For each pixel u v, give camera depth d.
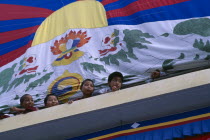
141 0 5.76
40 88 5.52
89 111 4.49
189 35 5.22
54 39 5.94
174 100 4.36
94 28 5.80
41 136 4.87
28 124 4.66
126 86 5.11
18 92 5.59
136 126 4.66
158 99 4.34
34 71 5.71
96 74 5.35
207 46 5.07
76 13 6.08
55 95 5.39
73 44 5.75
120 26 5.64
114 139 4.66
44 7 6.39
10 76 5.80
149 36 5.40
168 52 5.19
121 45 5.47
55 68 5.63
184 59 5.08
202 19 5.31
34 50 5.93
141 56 5.28
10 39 6.18
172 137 4.37
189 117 4.48
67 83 5.43
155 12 5.57
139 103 4.39
